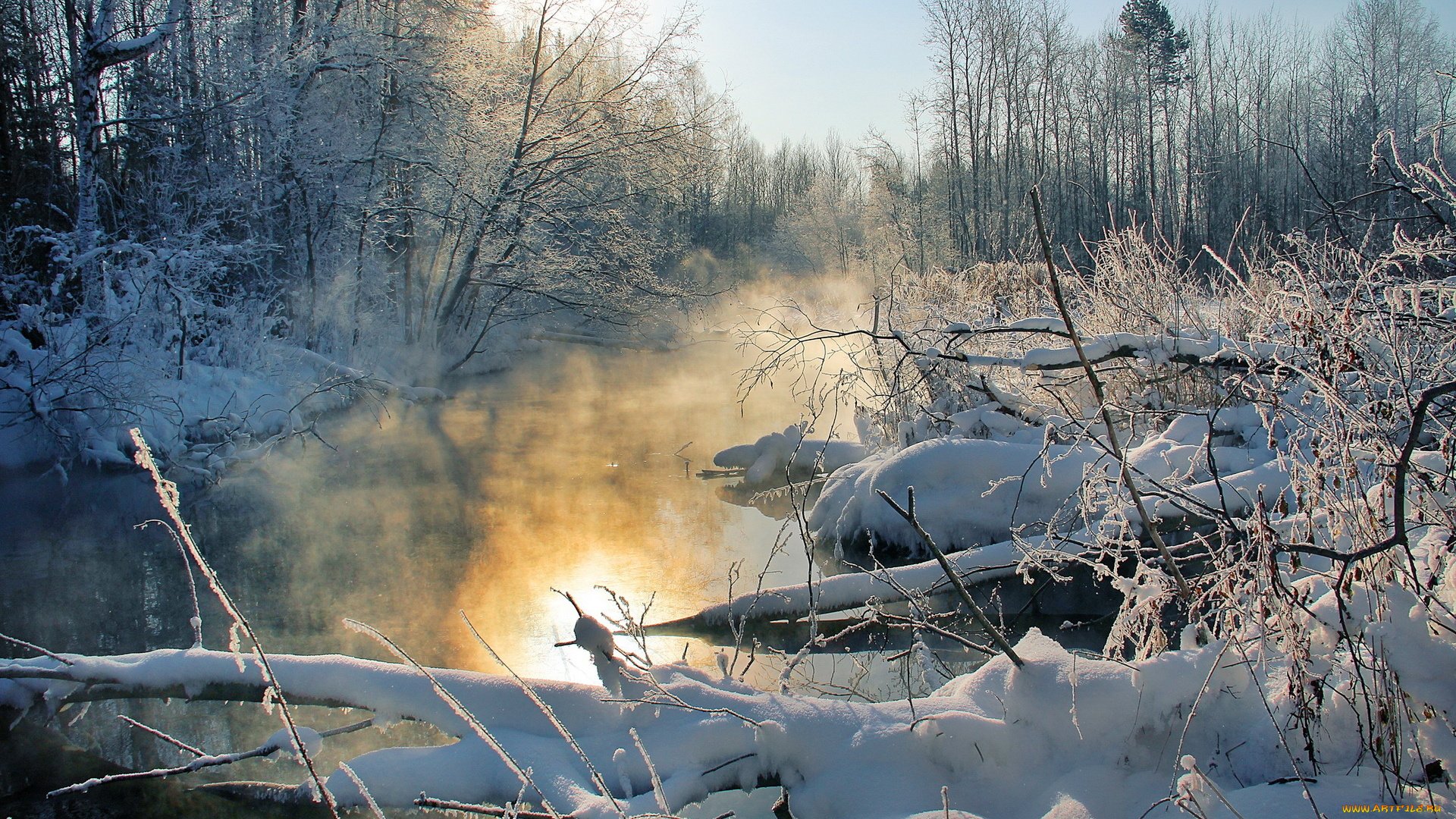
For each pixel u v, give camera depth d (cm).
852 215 4181
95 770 389
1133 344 543
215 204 1409
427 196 1766
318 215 1591
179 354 1159
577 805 281
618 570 707
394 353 1800
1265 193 2916
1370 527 266
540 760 309
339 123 1532
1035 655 320
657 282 2066
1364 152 2056
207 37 1420
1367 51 3350
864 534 715
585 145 1838
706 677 361
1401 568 261
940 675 438
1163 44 3869
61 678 376
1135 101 3625
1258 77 3691
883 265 2816
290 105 1445
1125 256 694
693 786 303
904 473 709
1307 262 353
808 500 930
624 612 386
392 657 533
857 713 321
